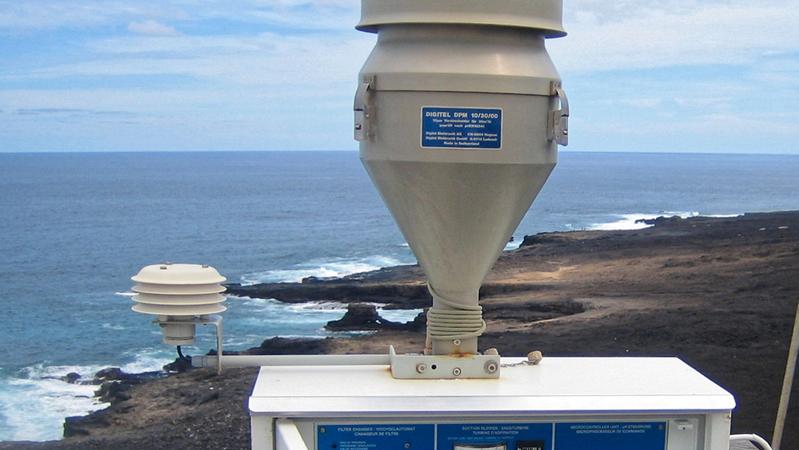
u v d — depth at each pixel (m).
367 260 54.56
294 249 62.06
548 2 3.21
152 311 3.52
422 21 3.13
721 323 19.52
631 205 95.44
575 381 3.44
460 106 3.17
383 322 27.39
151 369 26.92
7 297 45.31
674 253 36.16
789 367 4.80
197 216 92.75
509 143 3.20
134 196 126.62
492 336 20.31
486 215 3.31
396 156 3.22
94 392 22.80
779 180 165.12
